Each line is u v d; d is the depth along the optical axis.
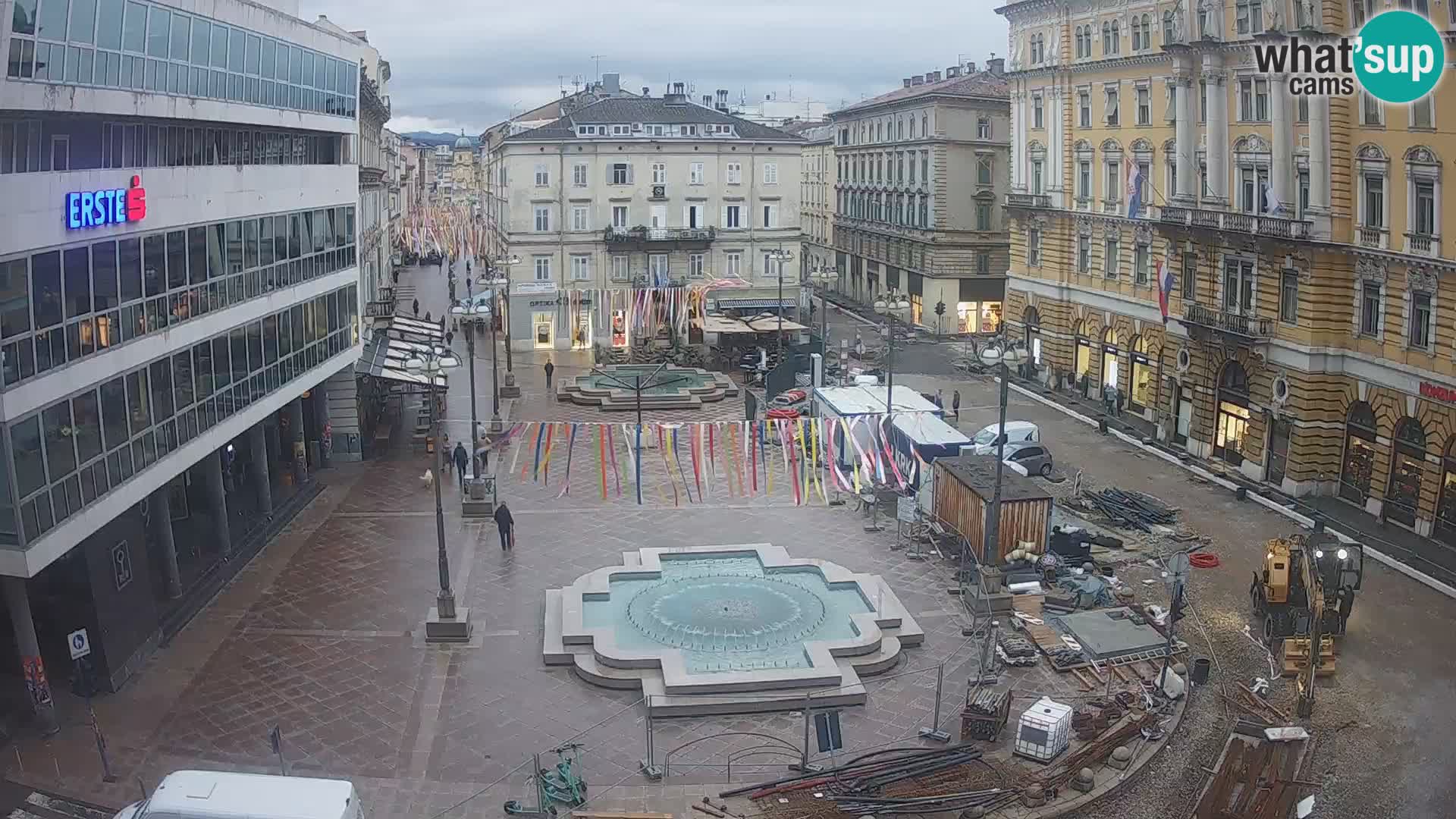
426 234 139.00
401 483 50.38
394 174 129.62
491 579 38.78
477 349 87.12
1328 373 47.69
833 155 116.88
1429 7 41.84
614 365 76.94
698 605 35.69
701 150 86.88
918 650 33.50
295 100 42.12
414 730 28.78
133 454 30.42
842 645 32.03
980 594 35.66
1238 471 52.81
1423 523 43.56
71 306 27.39
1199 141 56.34
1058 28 68.38
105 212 28.69
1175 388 58.12
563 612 34.81
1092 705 29.98
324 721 29.12
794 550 41.75
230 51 35.81
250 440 45.00
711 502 47.53
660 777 26.62
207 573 37.72
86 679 29.92
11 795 25.50
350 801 22.02
